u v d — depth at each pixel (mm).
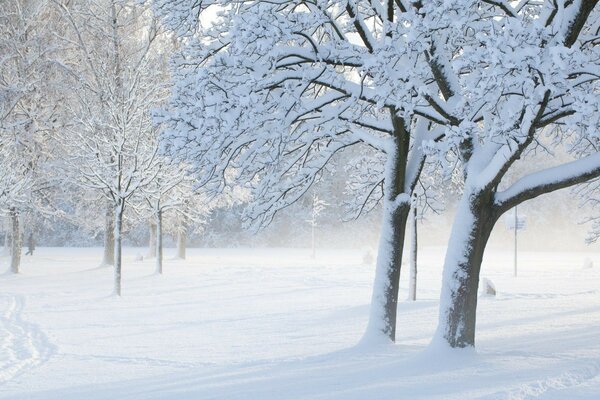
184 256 52875
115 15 39062
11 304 24234
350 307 21453
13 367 12633
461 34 10758
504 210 11570
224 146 12078
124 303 24453
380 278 13484
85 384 10781
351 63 11750
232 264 46062
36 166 39500
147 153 27844
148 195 30453
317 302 23844
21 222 38688
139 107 28828
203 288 29609
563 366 10102
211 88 11500
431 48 11547
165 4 12906
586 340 13195
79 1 40062
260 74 11266
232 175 37281
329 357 12234
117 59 38406
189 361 12984
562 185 11148
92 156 27938
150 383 10602
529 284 29672
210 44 12898
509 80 8477
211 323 19031
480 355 11398
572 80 10086
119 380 11086
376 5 13109
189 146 11953
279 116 11727
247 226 14039
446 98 11906
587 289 26750
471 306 11570
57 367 12594
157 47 40125
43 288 29797
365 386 9203
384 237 13562
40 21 40719
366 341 13328
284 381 9977
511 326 16219
